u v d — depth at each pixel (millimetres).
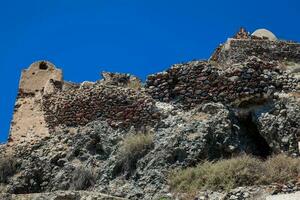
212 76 37500
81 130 38281
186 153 32531
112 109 38531
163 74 38594
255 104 36344
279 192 27547
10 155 39156
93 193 27828
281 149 33500
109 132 37125
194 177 30609
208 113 35438
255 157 32750
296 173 29266
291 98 35562
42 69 48125
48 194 27609
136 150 34031
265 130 34594
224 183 29422
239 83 36844
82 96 40344
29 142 40469
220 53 47438
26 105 44812
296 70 40938
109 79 46656
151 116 37125
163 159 32562
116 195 31719
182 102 37500
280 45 46656
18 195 27734
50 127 41562
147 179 31828
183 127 34125
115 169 33906
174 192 30219
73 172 35062
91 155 36156
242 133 35219
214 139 33281
